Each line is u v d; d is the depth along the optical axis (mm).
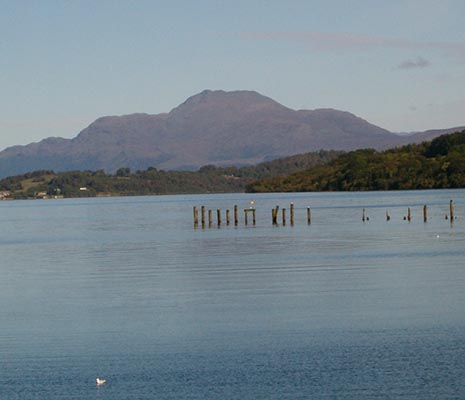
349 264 56062
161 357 30109
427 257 59344
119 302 42000
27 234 109688
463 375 26750
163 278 51500
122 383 27203
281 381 26797
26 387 27047
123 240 89312
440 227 92062
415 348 30000
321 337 32156
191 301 41469
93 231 110750
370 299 40125
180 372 28156
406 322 34281
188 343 32031
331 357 29234
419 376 26766
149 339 32906
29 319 37938
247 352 30344
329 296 41500
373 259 58969
